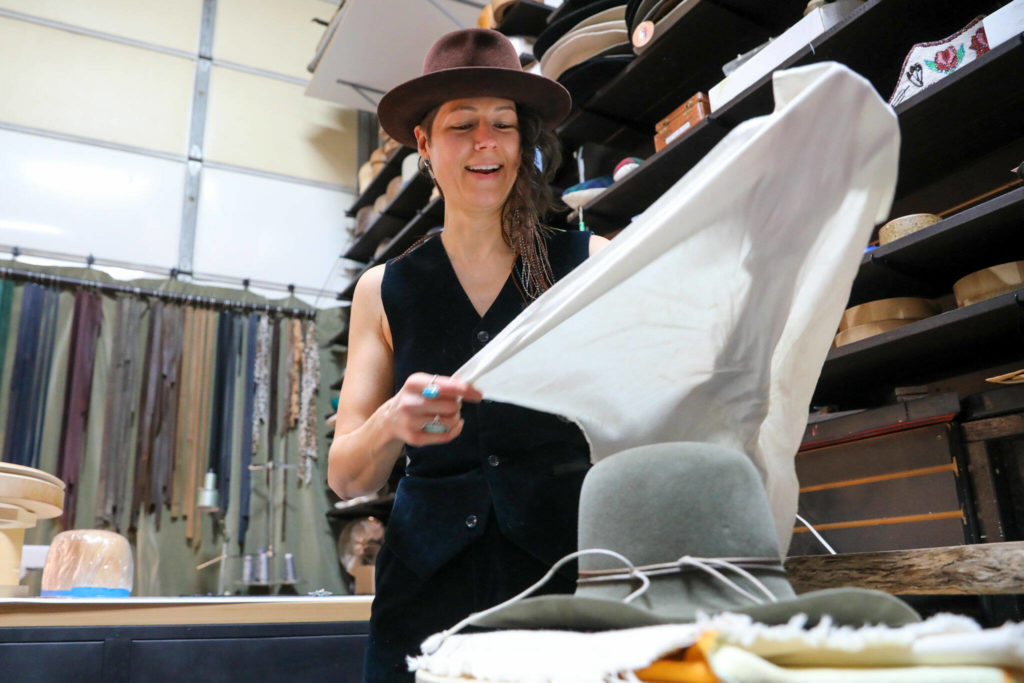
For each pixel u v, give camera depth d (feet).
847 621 1.49
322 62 15.51
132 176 16.05
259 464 15.21
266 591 14.58
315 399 16.01
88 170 15.69
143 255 15.69
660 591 1.72
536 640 1.69
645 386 2.31
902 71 6.14
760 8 7.77
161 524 14.20
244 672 5.85
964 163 6.84
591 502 1.94
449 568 3.10
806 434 6.62
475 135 3.35
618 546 1.83
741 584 1.70
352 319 3.81
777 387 2.24
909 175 7.02
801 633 1.29
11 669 5.28
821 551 6.43
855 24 6.26
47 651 5.39
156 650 5.67
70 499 13.52
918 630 1.30
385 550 3.25
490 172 3.35
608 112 9.38
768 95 7.05
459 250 3.55
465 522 3.09
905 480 5.94
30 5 16.16
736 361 2.24
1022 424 5.31
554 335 2.09
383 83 16.35
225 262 16.40
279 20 18.60
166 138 16.61
